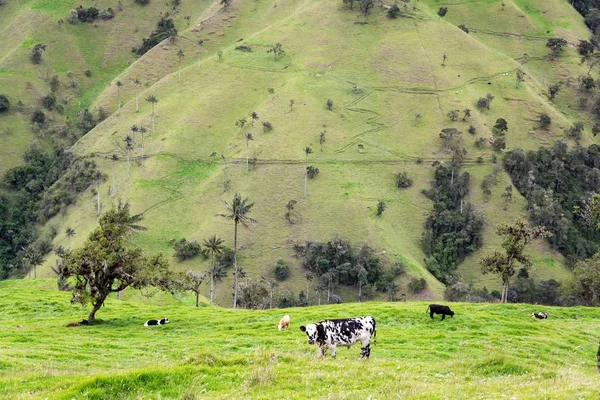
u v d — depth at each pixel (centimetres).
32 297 8288
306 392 2038
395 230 17625
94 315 6556
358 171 19812
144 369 2203
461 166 19912
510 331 5000
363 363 2622
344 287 15788
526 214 18112
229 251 16262
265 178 19250
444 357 3869
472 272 16825
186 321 6094
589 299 10306
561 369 2723
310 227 17450
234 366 2386
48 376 2494
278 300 14462
